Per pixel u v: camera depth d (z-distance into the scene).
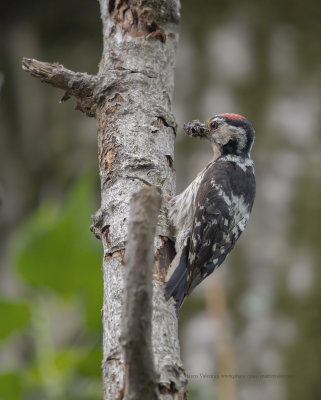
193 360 12.48
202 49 15.43
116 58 7.75
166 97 7.71
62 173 14.86
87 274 9.27
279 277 13.59
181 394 5.79
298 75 15.46
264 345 13.00
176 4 8.07
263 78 15.33
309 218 14.04
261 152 14.62
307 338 13.05
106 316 6.27
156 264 7.37
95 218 6.98
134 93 7.50
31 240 9.24
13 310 9.09
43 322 9.16
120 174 7.08
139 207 4.85
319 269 13.56
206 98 14.89
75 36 15.90
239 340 13.03
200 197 9.34
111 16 8.00
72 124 15.34
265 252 13.78
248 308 13.23
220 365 10.67
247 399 12.70
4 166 15.09
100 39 15.81
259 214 14.15
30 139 15.37
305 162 14.56
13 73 15.77
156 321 6.37
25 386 8.60
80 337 9.69
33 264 9.27
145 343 4.74
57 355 8.69
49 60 15.74
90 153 14.95
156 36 7.87
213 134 10.46
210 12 15.94
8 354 11.97
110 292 6.38
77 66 15.62
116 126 7.33
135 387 4.80
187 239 8.62
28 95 15.64
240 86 15.13
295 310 13.28
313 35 16.00
